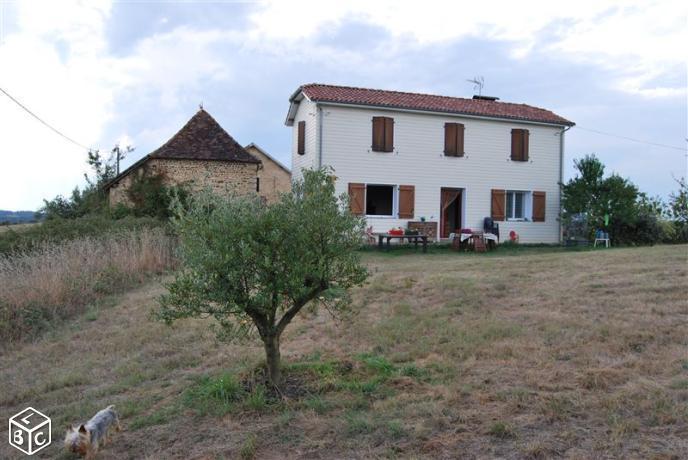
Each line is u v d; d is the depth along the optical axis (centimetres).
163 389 590
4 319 934
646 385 467
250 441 421
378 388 514
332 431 432
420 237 2034
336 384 523
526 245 2286
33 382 688
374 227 2166
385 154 2169
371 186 2231
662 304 717
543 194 2414
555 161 2441
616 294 790
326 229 486
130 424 489
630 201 2225
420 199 2225
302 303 515
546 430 405
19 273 1134
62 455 452
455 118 2266
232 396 517
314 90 2150
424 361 589
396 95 2305
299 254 477
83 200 3070
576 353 568
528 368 538
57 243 1530
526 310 756
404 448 396
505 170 2355
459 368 553
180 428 467
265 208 491
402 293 924
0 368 765
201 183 2216
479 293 872
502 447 385
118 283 1251
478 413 439
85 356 771
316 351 663
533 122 2370
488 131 2328
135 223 1739
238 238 468
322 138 2080
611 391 466
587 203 2250
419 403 470
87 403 575
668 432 389
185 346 762
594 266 1039
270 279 476
